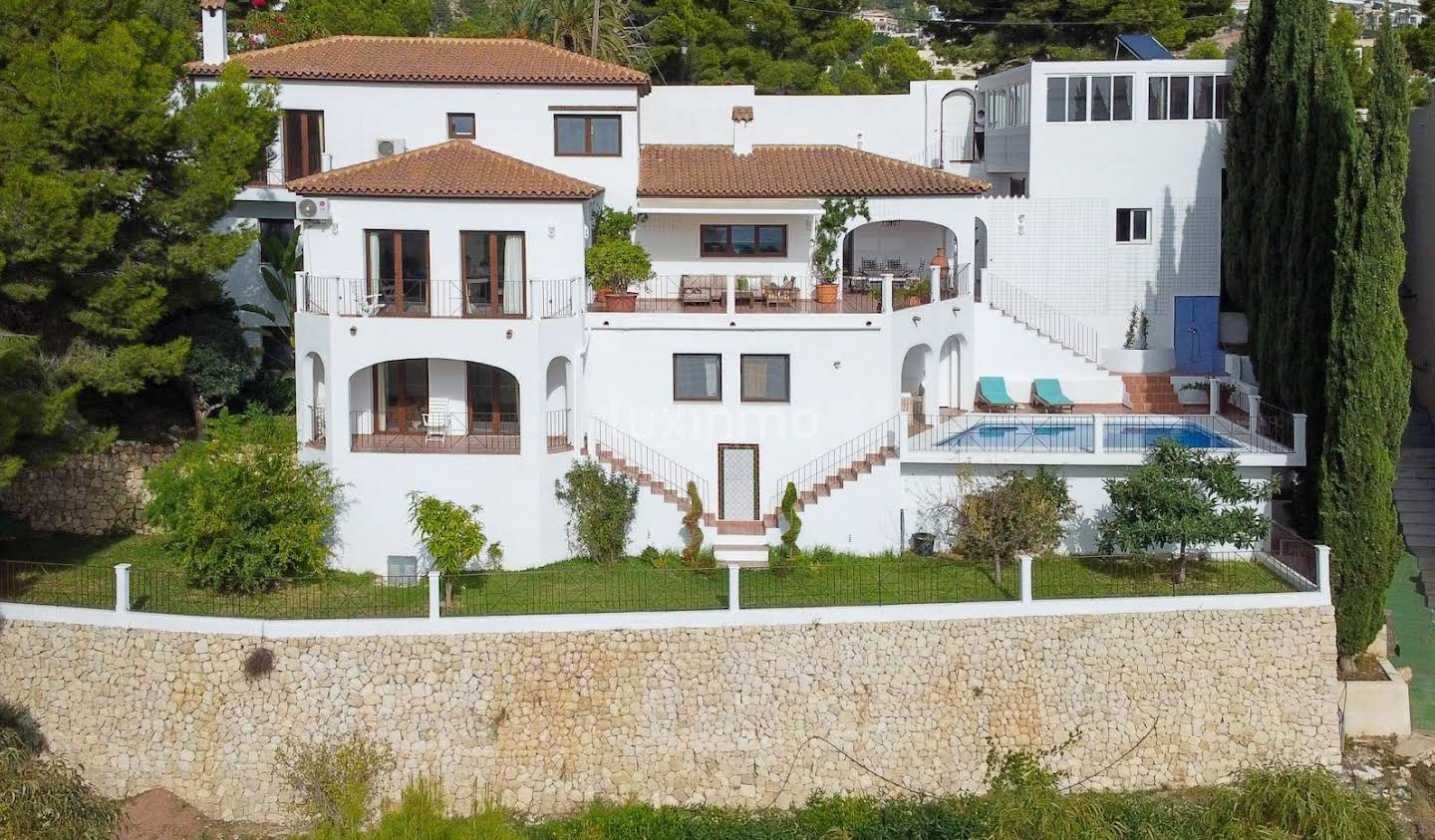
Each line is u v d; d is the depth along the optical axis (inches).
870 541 1417.3
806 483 1465.3
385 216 1422.2
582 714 1205.7
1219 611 1246.3
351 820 1108.5
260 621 1203.2
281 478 1315.2
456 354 1381.6
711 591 1283.2
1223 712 1237.7
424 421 1478.8
